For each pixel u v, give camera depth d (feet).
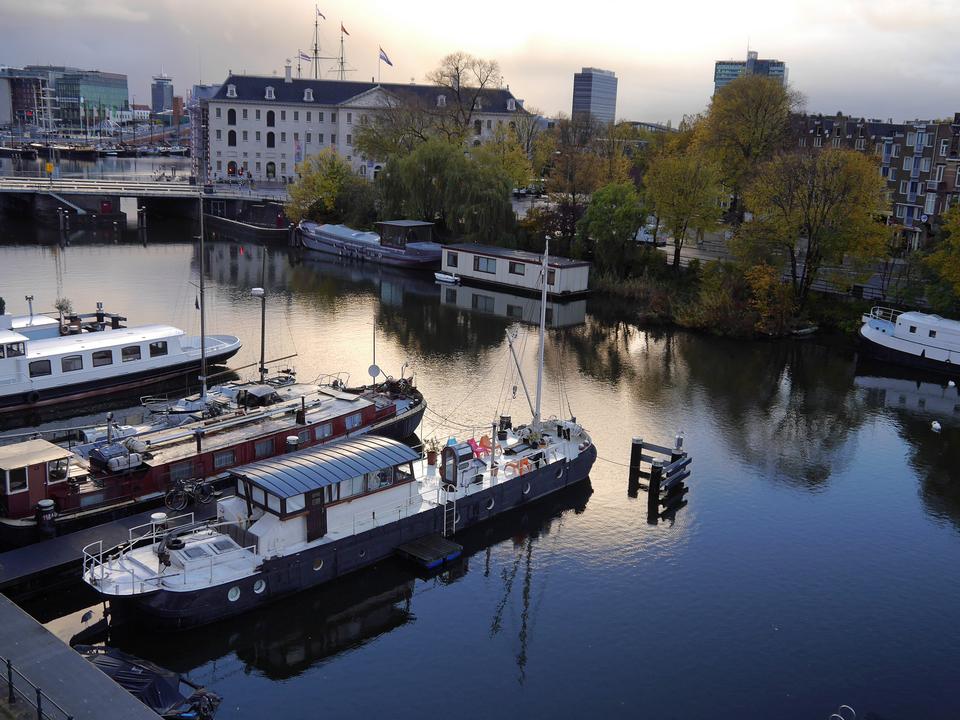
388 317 259.39
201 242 160.56
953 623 109.09
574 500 140.77
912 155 346.13
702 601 112.27
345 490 111.34
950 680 98.12
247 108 559.38
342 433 145.07
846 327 252.01
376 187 401.90
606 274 310.04
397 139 428.97
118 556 102.78
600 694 93.56
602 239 308.40
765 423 180.34
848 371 221.05
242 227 418.10
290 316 254.47
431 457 135.23
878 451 166.50
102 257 338.34
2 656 81.51
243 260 349.00
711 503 141.28
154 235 407.44
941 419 186.29
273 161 570.05
